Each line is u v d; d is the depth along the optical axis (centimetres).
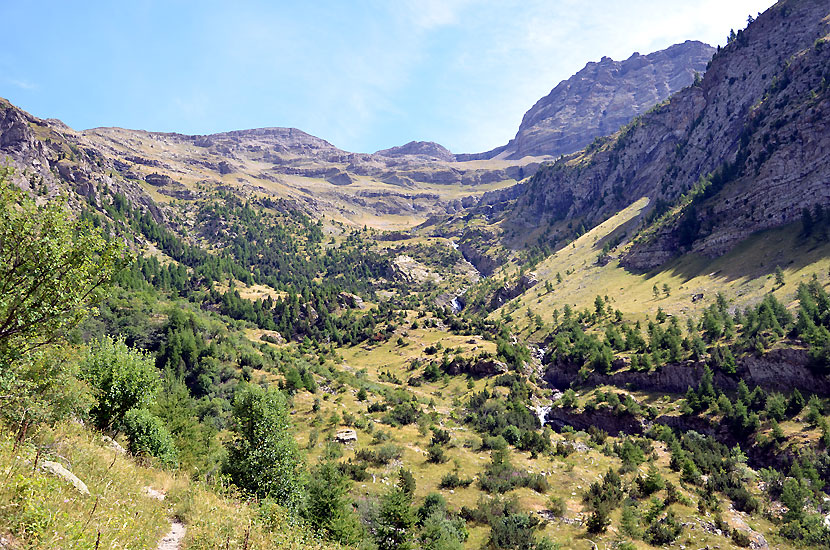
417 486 5375
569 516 4938
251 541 1656
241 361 10331
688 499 5522
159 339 10200
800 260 14188
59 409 1988
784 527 5209
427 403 10619
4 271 1487
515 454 7012
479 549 4081
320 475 3091
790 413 8662
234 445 3073
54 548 1026
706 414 9619
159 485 2195
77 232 1661
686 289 16750
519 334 19125
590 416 10956
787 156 17888
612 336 14288
